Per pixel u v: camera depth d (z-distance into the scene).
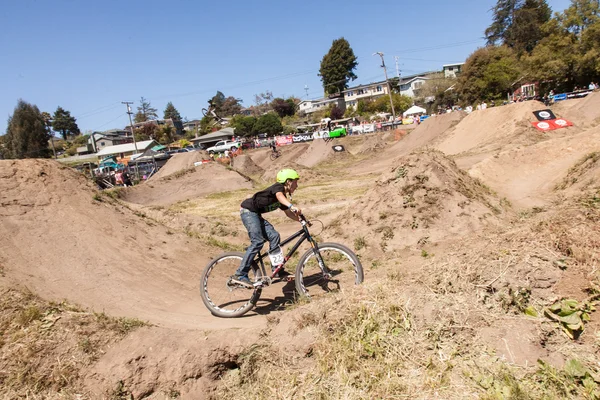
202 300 5.42
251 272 5.80
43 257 5.47
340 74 97.81
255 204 4.96
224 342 3.64
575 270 3.16
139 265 6.32
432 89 69.12
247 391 3.37
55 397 3.24
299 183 24.28
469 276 3.44
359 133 52.25
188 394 3.42
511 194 12.24
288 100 106.50
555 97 37.09
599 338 2.78
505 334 2.96
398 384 2.91
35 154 70.25
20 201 6.36
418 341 3.13
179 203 22.55
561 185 10.98
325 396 3.03
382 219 8.04
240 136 77.44
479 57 48.75
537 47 43.94
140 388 3.39
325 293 5.15
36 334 3.63
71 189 7.32
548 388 2.60
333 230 8.52
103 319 3.94
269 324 3.80
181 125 126.25
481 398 2.64
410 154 8.97
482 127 27.22
